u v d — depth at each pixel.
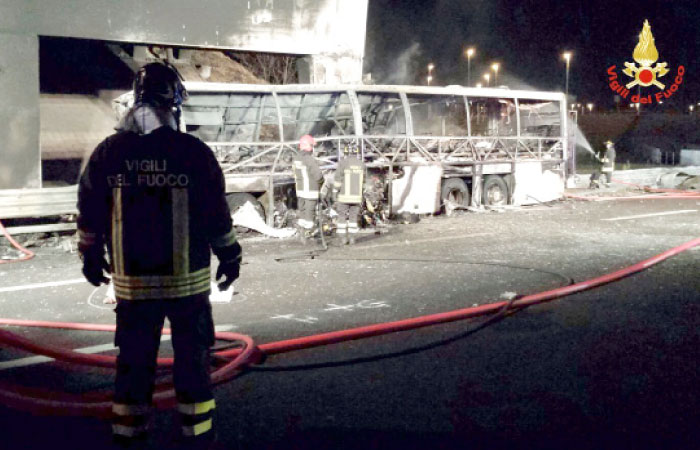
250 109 13.54
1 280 8.50
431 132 16.20
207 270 3.10
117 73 18.19
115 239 2.98
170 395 3.94
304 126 14.64
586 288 6.84
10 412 3.88
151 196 2.96
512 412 3.77
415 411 3.81
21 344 4.57
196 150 3.00
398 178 14.12
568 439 3.40
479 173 15.97
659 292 6.70
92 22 13.05
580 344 5.03
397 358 4.79
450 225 13.26
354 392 4.14
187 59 20.11
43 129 16.05
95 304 7.06
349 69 16.64
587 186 23.31
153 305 2.97
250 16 15.05
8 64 12.04
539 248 10.04
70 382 4.54
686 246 9.34
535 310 6.09
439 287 7.35
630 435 3.44
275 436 3.51
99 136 16.66
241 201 12.53
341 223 10.95
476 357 4.77
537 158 17.53
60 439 3.52
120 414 2.98
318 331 5.69
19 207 10.73
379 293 7.16
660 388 4.10
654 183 24.44
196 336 3.06
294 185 13.48
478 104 16.81
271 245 11.06
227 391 4.20
